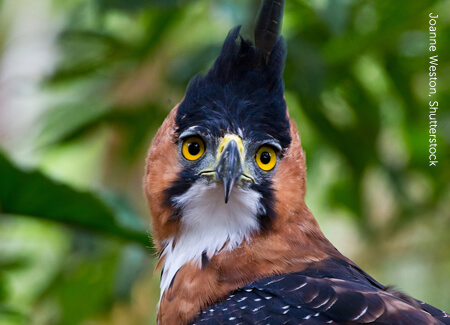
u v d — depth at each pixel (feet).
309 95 36.27
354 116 40.09
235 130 23.18
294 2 37.35
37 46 40.96
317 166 42.09
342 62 38.91
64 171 46.26
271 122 23.52
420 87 41.93
